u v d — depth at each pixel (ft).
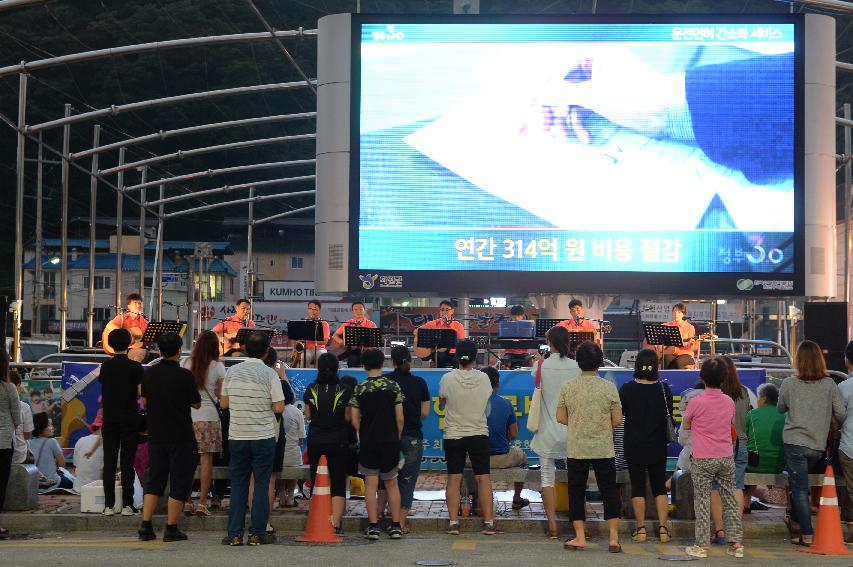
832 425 38.42
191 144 164.04
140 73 152.46
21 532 37.81
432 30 61.41
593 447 34.30
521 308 60.54
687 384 45.93
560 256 60.44
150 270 232.94
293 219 244.22
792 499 36.55
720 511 36.37
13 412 37.37
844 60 132.98
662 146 60.70
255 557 31.22
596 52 61.16
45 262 231.30
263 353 34.96
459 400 37.50
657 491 36.29
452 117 61.11
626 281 60.29
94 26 150.30
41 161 144.36
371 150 61.16
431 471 47.91
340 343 60.70
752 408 43.73
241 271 190.39
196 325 149.38
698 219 60.54
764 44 60.95
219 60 155.12
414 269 60.59
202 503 38.19
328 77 61.77
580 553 33.42
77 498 43.65
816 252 60.34
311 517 35.27
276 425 35.42
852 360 36.94
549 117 60.95
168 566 29.12
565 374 37.09
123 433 38.68
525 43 61.26
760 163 60.64
